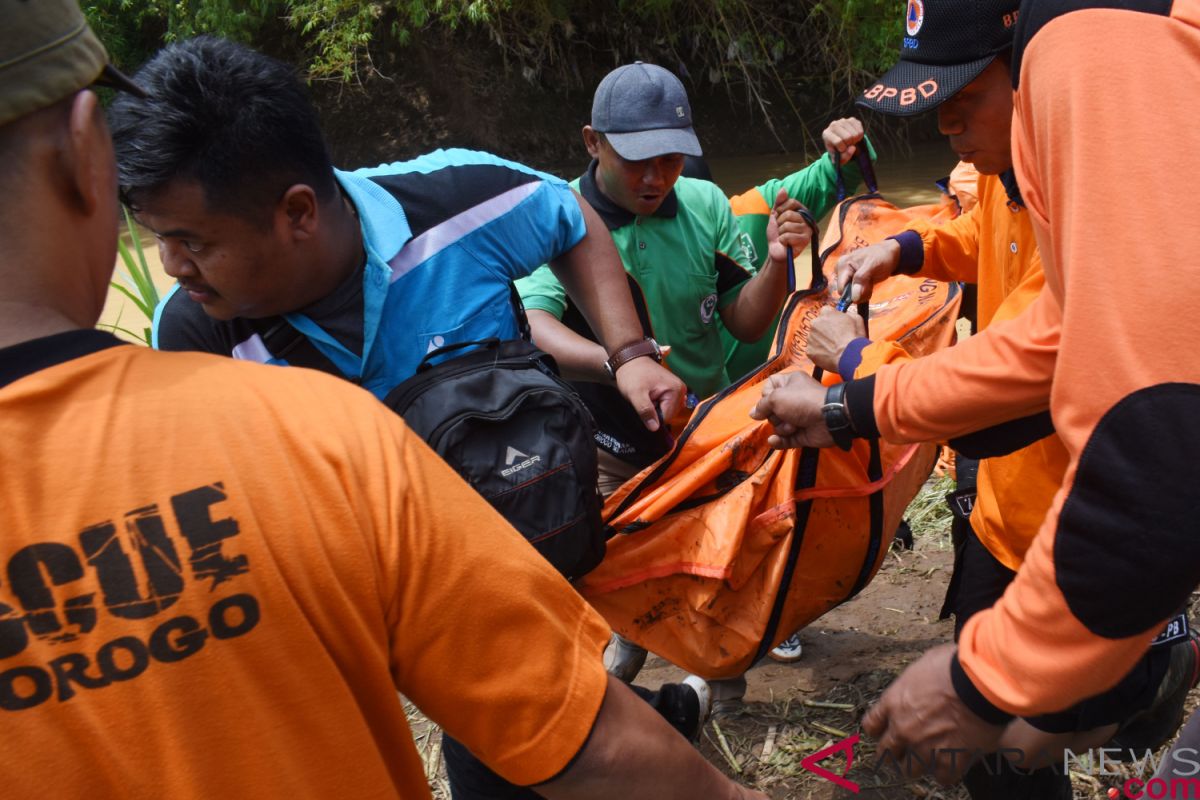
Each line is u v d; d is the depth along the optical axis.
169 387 0.99
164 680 0.94
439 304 1.98
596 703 1.14
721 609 2.45
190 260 1.73
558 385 2.02
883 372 1.80
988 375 1.59
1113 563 1.21
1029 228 2.03
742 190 10.01
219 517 0.96
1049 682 1.30
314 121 1.75
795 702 3.04
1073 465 1.25
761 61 11.16
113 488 0.94
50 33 0.93
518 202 2.10
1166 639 1.99
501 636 1.09
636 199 2.99
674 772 1.22
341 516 1.00
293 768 0.98
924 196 8.91
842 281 2.49
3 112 0.91
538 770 1.14
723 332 3.50
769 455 2.41
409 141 11.23
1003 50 1.81
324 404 1.05
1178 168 1.20
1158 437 1.17
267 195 1.68
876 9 10.74
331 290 1.89
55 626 0.92
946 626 3.36
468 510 1.10
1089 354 1.22
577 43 11.44
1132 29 1.24
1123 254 1.20
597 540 2.05
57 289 0.98
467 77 11.23
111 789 0.93
